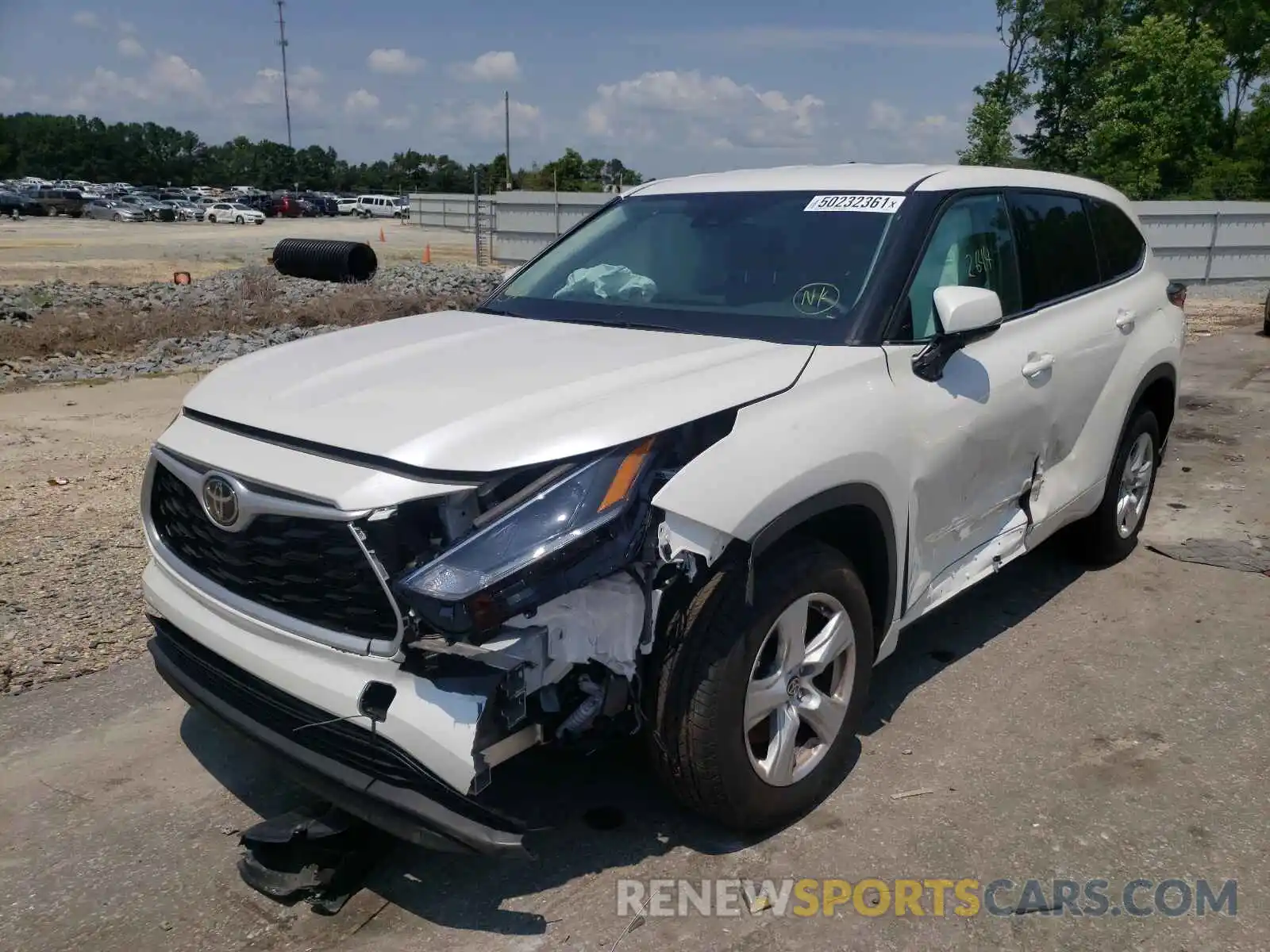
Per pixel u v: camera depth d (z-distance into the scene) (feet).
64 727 12.58
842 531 11.08
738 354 10.53
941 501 11.84
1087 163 132.57
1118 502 17.24
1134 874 9.91
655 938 9.05
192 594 10.03
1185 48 123.03
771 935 9.09
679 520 8.75
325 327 48.91
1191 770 11.66
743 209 13.47
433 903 9.51
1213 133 130.11
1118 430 16.02
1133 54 124.77
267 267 79.82
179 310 52.03
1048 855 10.18
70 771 11.66
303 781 9.00
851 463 10.07
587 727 8.84
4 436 27.27
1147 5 141.18
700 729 9.29
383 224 212.84
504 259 95.91
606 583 8.68
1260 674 13.97
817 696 10.57
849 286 11.61
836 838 10.44
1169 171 127.85
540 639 8.26
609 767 11.62
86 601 16.02
